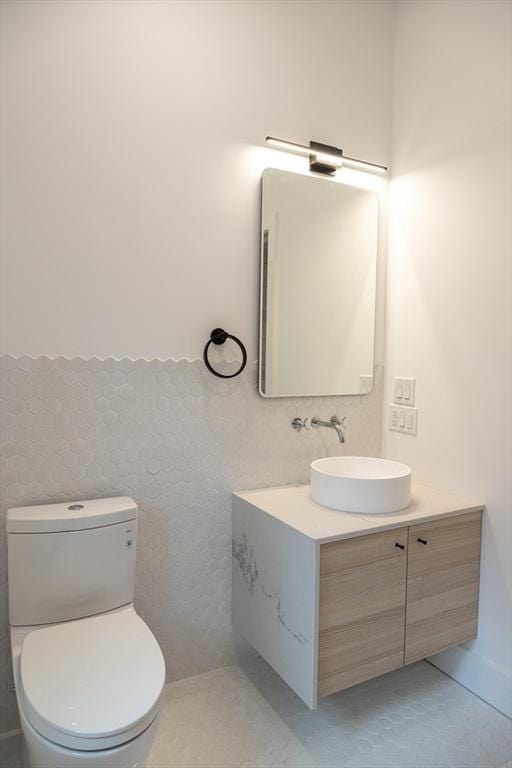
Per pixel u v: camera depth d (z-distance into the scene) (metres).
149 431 1.88
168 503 1.93
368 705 1.91
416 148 2.21
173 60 1.83
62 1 1.64
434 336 2.14
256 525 1.88
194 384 1.95
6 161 1.60
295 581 1.66
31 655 1.34
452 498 2.01
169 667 1.99
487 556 1.94
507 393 1.85
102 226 1.75
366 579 1.68
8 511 1.60
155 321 1.86
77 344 1.73
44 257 1.67
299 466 2.21
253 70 1.98
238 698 1.92
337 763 1.63
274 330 2.09
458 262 2.02
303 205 2.13
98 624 1.51
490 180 1.88
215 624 2.07
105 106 1.73
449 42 2.03
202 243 1.93
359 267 2.29
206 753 1.66
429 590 1.84
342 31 2.17
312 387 2.20
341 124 2.20
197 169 1.90
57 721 1.12
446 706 1.91
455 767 1.63
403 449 2.30
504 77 1.82
